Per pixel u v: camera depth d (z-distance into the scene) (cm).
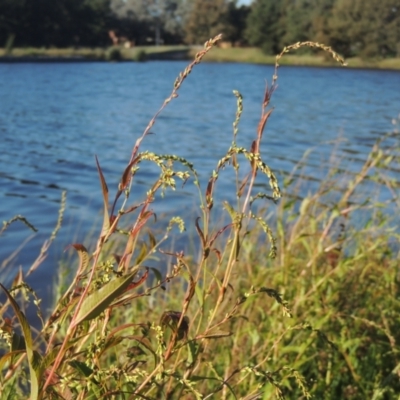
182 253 158
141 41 10475
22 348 135
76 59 8175
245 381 278
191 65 149
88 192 1133
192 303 348
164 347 147
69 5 8850
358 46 7419
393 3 7225
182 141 1912
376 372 324
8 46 7962
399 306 361
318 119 2575
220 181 1206
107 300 129
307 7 8325
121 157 1582
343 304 373
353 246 461
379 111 2941
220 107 3023
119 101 3250
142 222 148
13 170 1355
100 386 144
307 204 381
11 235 808
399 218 507
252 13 8675
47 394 139
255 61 8381
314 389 298
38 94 3569
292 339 329
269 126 2316
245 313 339
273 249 160
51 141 1850
